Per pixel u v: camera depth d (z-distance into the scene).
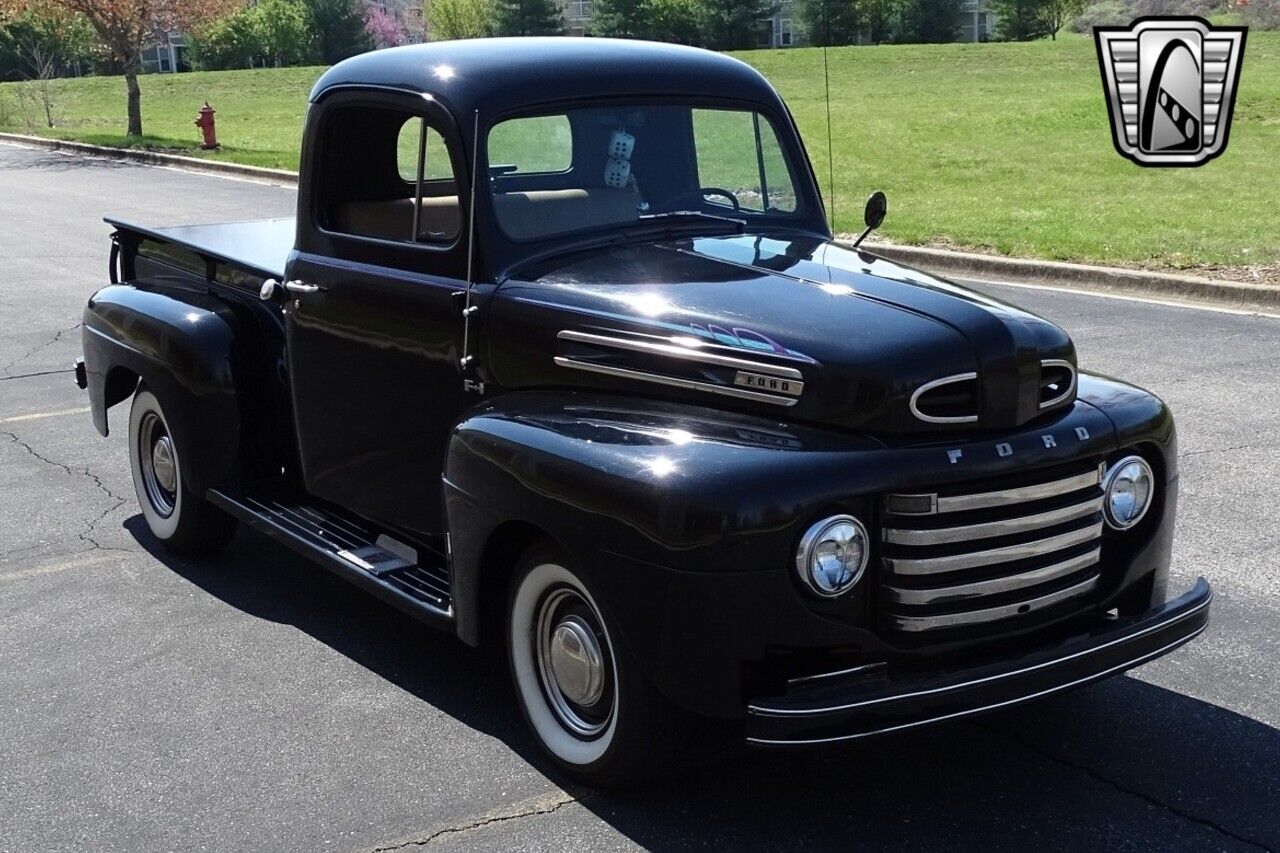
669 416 3.68
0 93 48.06
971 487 3.47
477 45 4.66
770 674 3.37
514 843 3.60
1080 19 61.22
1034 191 17.62
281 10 69.94
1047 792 3.79
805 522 3.31
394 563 4.62
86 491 6.84
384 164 4.58
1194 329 9.74
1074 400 3.83
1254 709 4.28
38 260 14.27
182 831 3.72
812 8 47.91
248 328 5.43
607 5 58.16
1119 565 3.86
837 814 3.70
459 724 4.30
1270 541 5.68
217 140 29.14
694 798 3.80
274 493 5.45
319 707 4.44
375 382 4.65
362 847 3.61
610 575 3.46
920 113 28.95
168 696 4.55
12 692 4.61
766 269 4.12
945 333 3.56
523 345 4.07
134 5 29.53
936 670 3.43
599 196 4.45
